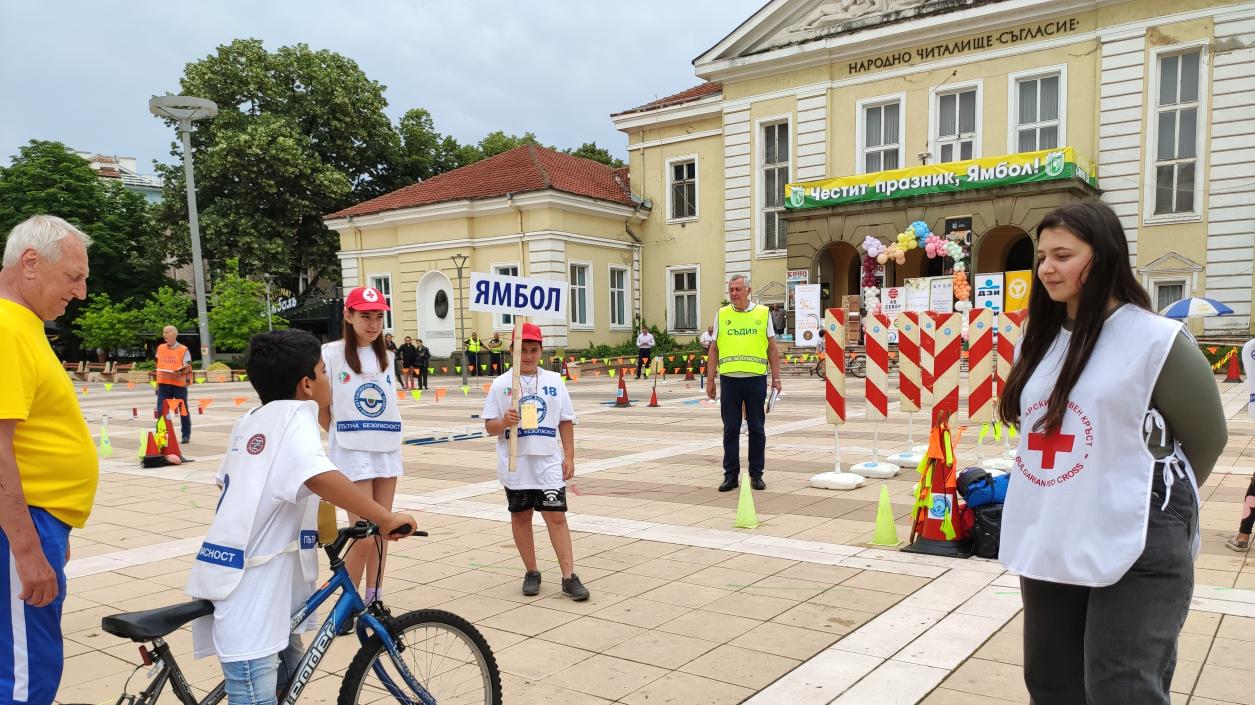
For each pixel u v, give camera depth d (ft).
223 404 67.51
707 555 18.53
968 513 18.29
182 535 22.07
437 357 96.89
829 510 22.68
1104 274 7.12
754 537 19.95
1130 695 6.81
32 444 8.81
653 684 11.85
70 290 9.21
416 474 30.50
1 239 120.26
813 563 17.66
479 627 14.33
